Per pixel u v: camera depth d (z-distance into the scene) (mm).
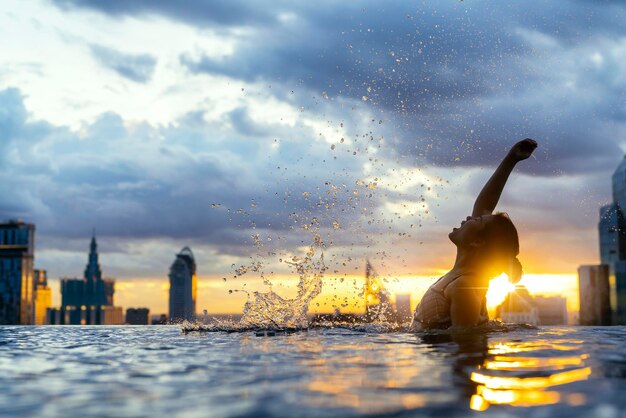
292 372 3078
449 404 2211
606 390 2447
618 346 4250
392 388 2564
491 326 6109
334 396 2398
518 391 2457
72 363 3686
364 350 4156
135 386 2738
